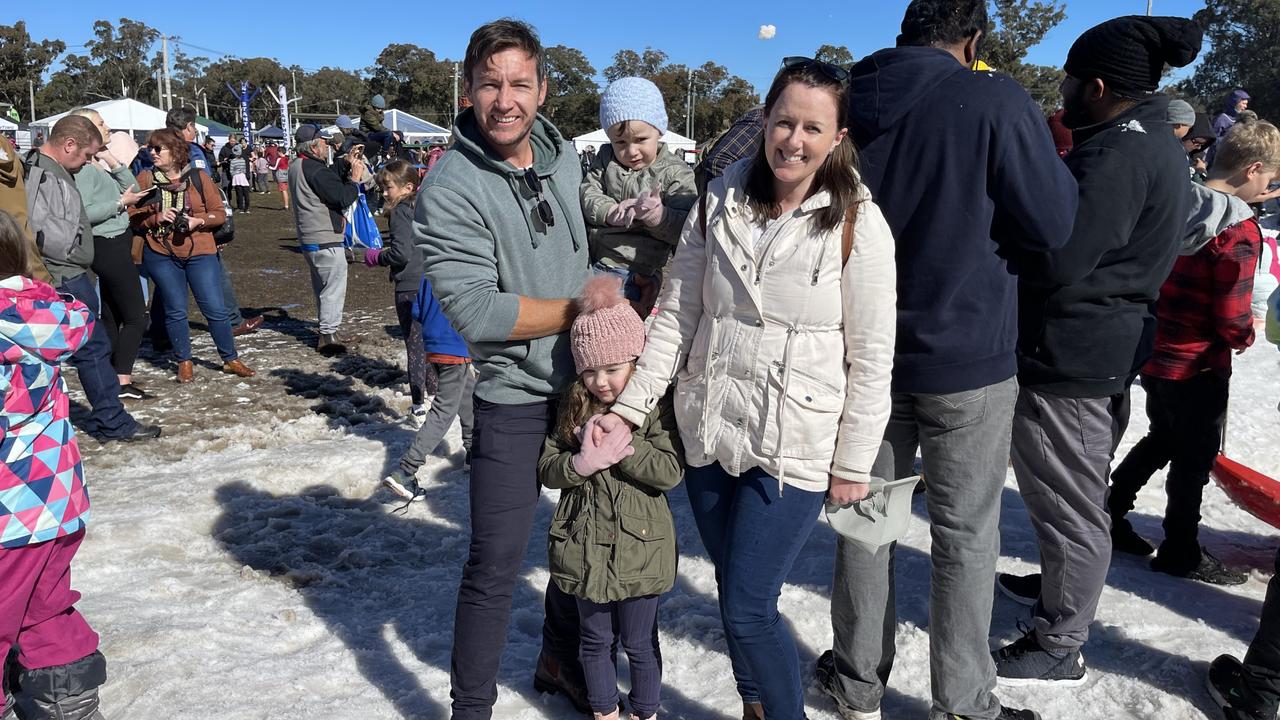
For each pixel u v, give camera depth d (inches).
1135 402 236.1
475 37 93.2
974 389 94.0
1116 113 112.0
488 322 94.9
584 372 97.0
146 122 1175.0
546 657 118.2
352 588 156.2
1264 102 2358.5
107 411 223.0
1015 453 117.9
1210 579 149.1
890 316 86.7
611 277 98.0
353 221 319.0
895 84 92.2
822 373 88.4
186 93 4143.7
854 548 104.3
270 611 145.1
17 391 96.7
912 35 98.2
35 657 104.6
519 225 99.4
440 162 99.3
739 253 89.8
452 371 184.7
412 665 128.9
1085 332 108.3
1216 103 2468.0
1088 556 113.7
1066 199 91.0
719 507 96.7
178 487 194.1
